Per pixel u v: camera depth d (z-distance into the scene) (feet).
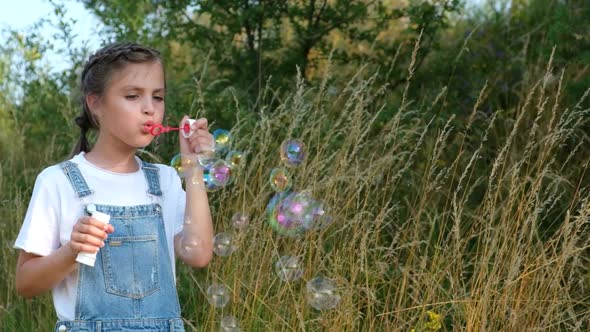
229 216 12.36
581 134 15.12
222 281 11.05
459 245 10.72
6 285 12.91
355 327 11.13
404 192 14.84
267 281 11.36
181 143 7.46
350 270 11.38
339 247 11.68
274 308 11.12
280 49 18.07
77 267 6.70
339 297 9.77
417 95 17.04
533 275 10.90
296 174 12.66
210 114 15.14
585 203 10.93
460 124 15.81
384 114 15.35
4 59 16.87
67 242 6.70
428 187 11.75
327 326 10.46
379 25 17.17
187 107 15.12
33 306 12.49
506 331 10.22
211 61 16.88
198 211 7.37
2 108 17.54
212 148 7.46
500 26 18.56
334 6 17.08
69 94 16.11
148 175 7.30
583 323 11.69
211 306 11.05
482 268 10.47
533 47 17.46
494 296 10.89
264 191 12.46
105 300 6.70
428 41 16.90
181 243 7.36
